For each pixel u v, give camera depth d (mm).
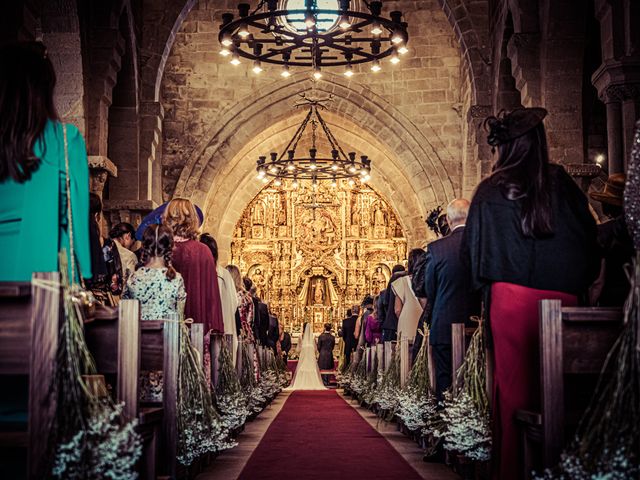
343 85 25375
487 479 5582
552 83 15070
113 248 7910
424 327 7738
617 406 3377
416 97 25266
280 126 28672
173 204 7934
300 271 33125
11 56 4016
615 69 11500
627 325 3461
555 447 3984
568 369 4062
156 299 6312
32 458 3396
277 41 15273
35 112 3971
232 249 33031
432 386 7562
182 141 25109
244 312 12508
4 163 3934
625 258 5457
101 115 16000
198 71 25344
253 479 6234
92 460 3564
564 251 4711
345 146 30375
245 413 8727
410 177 25422
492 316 4699
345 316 32938
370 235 33375
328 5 25875
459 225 7234
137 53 19938
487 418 5414
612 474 3268
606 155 20750
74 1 14508
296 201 33438
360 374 15320
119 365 4367
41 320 3445
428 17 25438
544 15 15180
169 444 5094
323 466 6922
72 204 4078
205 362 7648
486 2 20531
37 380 3422
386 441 8852
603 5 11742
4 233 3963
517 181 4742
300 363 24484
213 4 25609
